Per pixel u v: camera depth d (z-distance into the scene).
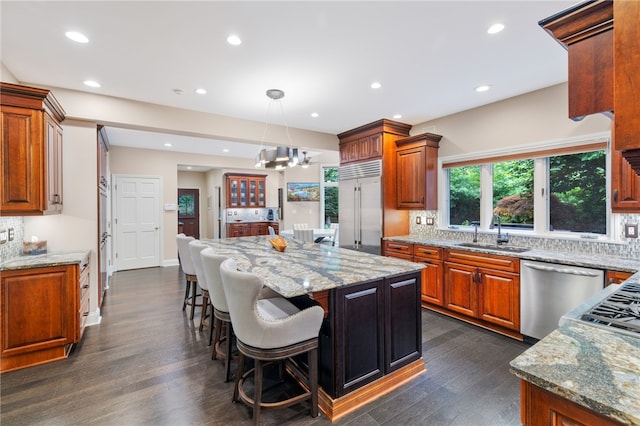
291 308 2.07
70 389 2.15
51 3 1.85
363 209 4.66
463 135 3.96
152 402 2.01
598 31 1.11
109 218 5.78
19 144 2.47
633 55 0.88
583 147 2.96
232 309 1.76
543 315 2.71
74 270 2.64
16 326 2.42
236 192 8.28
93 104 3.31
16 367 2.44
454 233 4.09
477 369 2.40
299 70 2.79
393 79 2.99
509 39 2.29
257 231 8.62
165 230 6.61
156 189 6.51
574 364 0.86
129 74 2.85
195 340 2.94
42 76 2.88
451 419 1.84
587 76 1.13
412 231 4.68
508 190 3.67
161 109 3.68
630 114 0.89
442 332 3.12
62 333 2.59
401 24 2.10
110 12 1.95
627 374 0.80
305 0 1.85
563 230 3.21
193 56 2.53
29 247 2.97
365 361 2.03
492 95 3.42
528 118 3.34
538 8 1.93
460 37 2.27
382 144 4.36
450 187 4.27
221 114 4.06
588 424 0.74
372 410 1.93
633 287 1.58
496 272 3.06
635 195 2.25
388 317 2.16
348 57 2.56
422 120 4.37
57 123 3.00
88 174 3.37
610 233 2.82
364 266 2.36
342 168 5.11
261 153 3.37
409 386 2.18
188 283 3.72
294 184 8.00
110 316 3.57
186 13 1.97
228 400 2.03
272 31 2.18
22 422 1.82
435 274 3.67
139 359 2.58
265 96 3.42
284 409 1.95
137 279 5.34
